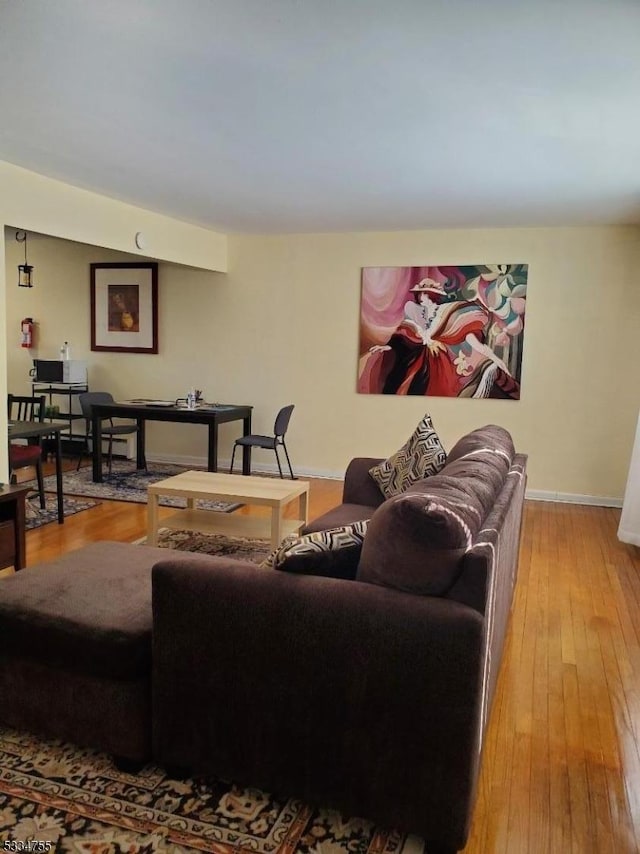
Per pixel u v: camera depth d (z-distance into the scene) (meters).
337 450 6.27
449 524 1.64
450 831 1.65
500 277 5.64
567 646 2.91
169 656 1.86
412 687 1.63
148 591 2.18
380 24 2.03
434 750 1.63
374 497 3.62
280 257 6.24
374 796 1.71
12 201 3.94
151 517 3.81
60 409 6.96
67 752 2.04
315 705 1.73
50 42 2.21
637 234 5.29
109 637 1.89
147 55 2.30
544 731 2.26
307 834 1.73
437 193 4.36
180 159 3.69
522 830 1.78
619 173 3.72
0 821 1.75
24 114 2.95
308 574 1.83
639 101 2.62
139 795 1.86
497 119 2.89
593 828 1.80
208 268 6.11
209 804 1.83
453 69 2.37
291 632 1.72
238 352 6.47
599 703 2.45
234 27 2.07
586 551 4.27
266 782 1.81
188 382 6.65
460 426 5.88
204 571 1.83
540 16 1.95
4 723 2.11
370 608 1.66
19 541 3.04
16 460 4.32
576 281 5.47
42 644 1.98
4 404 3.91
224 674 1.81
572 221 5.20
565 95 2.58
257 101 2.74
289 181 4.14
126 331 6.77
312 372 6.27
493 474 2.43
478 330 5.74
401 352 5.97
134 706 1.91
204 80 2.52
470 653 1.58
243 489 3.79
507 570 2.45
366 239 5.98
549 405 5.64
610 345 5.45
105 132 3.21
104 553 2.53
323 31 2.09
